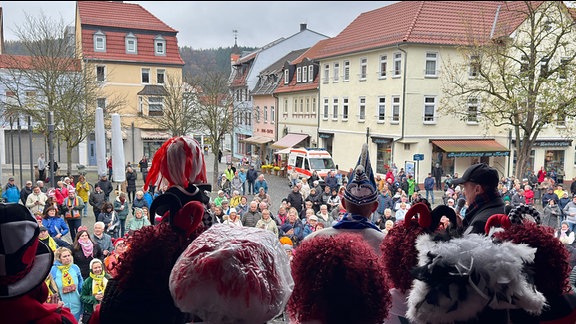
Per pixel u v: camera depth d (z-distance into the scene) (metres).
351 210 2.87
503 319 1.74
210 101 30.16
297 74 40.66
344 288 1.74
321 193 15.14
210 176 32.75
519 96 20.44
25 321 1.77
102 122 15.09
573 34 21.70
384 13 32.56
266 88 46.38
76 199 12.81
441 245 1.80
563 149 29.91
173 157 2.09
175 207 1.96
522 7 26.22
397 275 2.27
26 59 27.56
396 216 12.86
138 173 30.19
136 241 1.89
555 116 20.45
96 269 6.24
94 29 40.72
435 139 28.08
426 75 27.70
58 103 24.62
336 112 34.72
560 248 2.09
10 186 15.14
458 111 25.48
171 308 1.87
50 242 7.69
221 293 1.62
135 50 41.81
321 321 1.76
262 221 10.41
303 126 39.38
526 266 1.80
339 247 1.84
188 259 1.71
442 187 27.41
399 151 28.23
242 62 52.56
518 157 21.70
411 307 1.82
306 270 1.81
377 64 29.77
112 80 41.00
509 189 18.33
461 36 27.86
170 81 30.92
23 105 25.53
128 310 1.84
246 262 1.67
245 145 51.53
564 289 2.12
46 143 30.53
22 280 1.76
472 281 1.67
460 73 25.86
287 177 31.78
